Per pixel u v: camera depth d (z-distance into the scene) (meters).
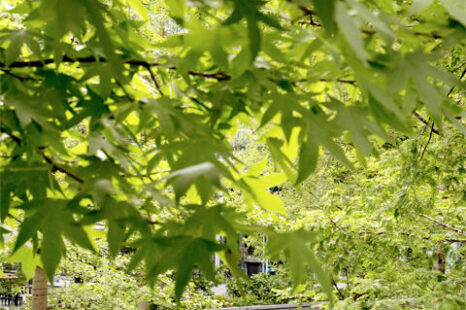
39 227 1.33
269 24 1.41
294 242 1.05
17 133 1.56
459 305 3.81
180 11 1.38
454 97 4.30
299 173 1.22
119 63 1.09
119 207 1.16
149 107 1.29
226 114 1.77
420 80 1.20
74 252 6.22
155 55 1.89
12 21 2.64
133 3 2.17
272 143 1.53
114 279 6.55
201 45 1.12
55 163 1.40
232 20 1.22
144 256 1.53
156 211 1.70
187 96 1.65
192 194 1.80
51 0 0.93
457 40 1.24
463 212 5.04
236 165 1.73
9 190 1.46
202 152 1.16
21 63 1.60
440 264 5.89
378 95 1.17
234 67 1.32
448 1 1.22
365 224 5.25
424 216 5.25
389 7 1.63
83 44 1.77
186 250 1.17
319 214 5.53
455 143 4.74
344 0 1.02
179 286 1.16
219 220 1.18
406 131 1.42
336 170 8.98
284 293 5.44
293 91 1.49
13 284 8.09
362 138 1.31
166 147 1.19
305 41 1.32
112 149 1.35
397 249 4.86
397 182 4.89
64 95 1.55
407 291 4.26
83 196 1.22
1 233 1.91
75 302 6.49
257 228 1.19
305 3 1.28
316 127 1.26
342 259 4.79
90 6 1.01
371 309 4.14
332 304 1.02
